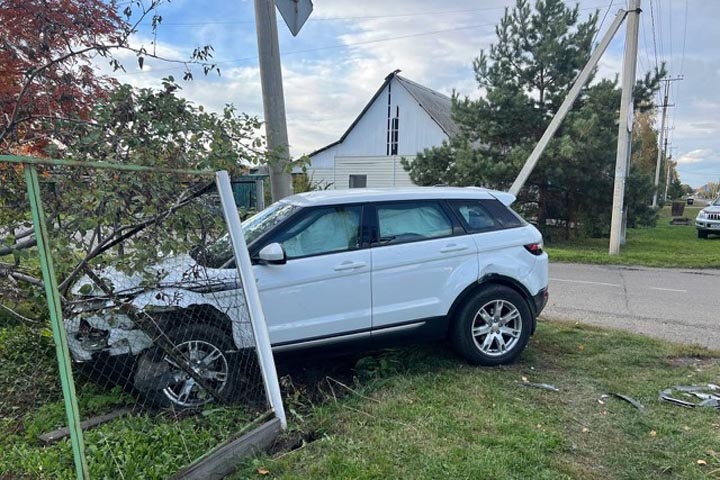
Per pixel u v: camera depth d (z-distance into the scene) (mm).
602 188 15547
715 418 3531
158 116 3430
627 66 12359
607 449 3102
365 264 4227
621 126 12562
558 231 17438
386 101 24547
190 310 3646
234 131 3676
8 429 3252
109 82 4457
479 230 4727
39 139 3701
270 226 4184
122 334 3463
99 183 3047
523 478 2766
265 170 5426
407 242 4434
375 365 4508
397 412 3541
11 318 4547
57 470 2723
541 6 15414
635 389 4035
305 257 4098
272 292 3934
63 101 4016
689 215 40281
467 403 3707
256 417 3371
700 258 12180
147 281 3377
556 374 4379
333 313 4137
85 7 4117
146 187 3205
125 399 3615
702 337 5695
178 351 3551
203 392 3572
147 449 2918
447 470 2801
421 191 4688
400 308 4355
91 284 3221
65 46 4148
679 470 2881
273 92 5125
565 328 5852
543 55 15203
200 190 3416
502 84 15906
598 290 8711
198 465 2771
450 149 17016
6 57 3881
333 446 3072
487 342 4578
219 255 3934
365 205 4398
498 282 4691
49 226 2945
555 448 3078
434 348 4988
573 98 12383
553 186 16344
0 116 3764
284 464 2871
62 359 2352
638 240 18141
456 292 4504
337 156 26250
